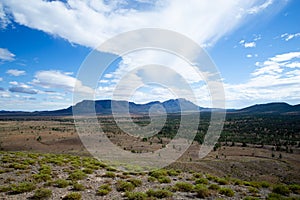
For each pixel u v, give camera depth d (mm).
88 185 14789
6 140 102312
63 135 116312
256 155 86188
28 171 18188
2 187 13156
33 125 178375
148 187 15047
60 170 19469
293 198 13469
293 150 102000
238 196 13758
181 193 13859
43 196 11734
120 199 12070
